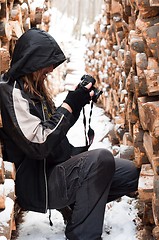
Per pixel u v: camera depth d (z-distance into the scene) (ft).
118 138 14.46
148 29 8.80
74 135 17.80
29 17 13.69
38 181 9.50
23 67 8.78
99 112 20.57
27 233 10.27
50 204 9.60
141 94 9.17
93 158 9.27
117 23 15.21
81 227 9.39
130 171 10.35
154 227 9.70
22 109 8.71
